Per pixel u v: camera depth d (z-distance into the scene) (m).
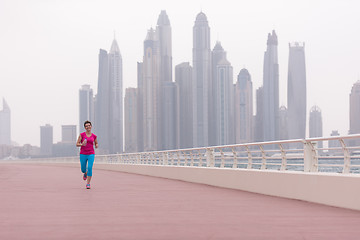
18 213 10.16
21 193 15.55
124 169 40.03
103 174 32.78
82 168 17.81
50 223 8.65
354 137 11.15
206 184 20.94
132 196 14.50
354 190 10.89
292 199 13.59
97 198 13.78
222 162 20.31
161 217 9.50
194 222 8.78
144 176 29.36
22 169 46.09
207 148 21.94
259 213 10.20
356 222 8.77
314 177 12.64
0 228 8.05
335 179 11.66
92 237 7.16
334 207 11.44
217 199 13.56
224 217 9.51
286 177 14.12
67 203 12.30
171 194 15.31
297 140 13.80
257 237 7.13
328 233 7.48
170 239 7.00
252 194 15.42
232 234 7.41
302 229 7.91
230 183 18.36
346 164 11.90
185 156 25.34
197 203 12.39
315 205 11.91
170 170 26.64
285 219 9.21
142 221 8.91
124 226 8.28
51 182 21.98
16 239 6.99
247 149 17.83
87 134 17.67
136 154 37.19
